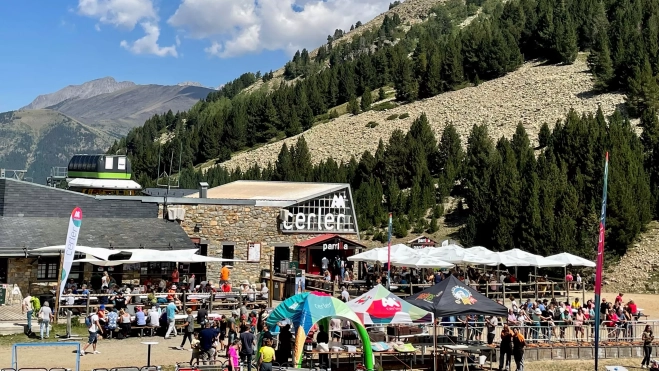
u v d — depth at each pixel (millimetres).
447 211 80562
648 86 100625
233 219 45469
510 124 112125
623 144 66812
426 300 26047
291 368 22594
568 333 33406
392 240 74375
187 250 37594
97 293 35438
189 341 29125
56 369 22656
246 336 24422
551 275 55938
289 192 51125
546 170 67938
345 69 182125
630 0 151500
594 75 121312
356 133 137000
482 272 51438
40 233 37625
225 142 164125
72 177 75688
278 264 47875
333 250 49500
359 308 24844
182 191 80500
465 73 151250
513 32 160125
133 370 22875
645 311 42500
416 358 27078
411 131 104250
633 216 57875
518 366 26047
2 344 28156
